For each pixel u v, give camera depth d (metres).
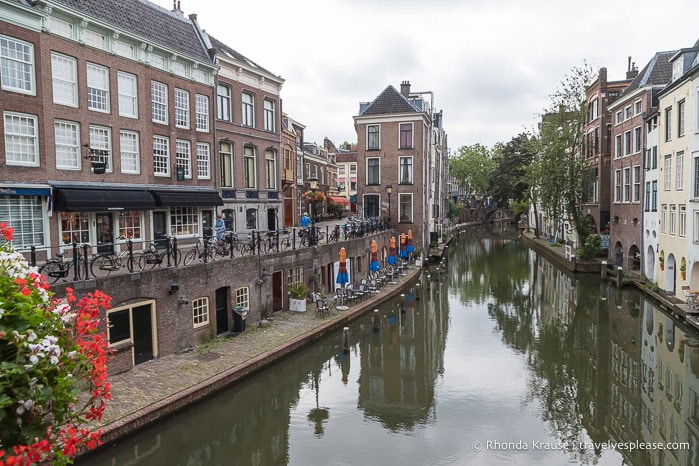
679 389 14.41
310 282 21.61
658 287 25.94
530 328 21.27
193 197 20.59
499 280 33.09
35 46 14.62
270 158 27.34
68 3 15.77
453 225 79.69
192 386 11.64
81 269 13.32
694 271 22.22
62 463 3.81
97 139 16.86
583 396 13.95
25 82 14.52
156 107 19.27
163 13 20.62
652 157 28.28
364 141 40.44
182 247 20.30
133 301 12.63
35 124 14.74
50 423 3.75
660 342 18.88
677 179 24.25
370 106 40.31
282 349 14.85
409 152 39.38
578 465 10.28
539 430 11.86
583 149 41.50
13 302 3.60
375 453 10.63
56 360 3.62
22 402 3.48
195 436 11.38
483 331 20.81
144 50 18.41
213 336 15.46
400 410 12.94
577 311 24.17
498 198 71.06
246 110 25.31
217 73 22.59
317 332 17.08
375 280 25.86
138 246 18.44
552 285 30.92
